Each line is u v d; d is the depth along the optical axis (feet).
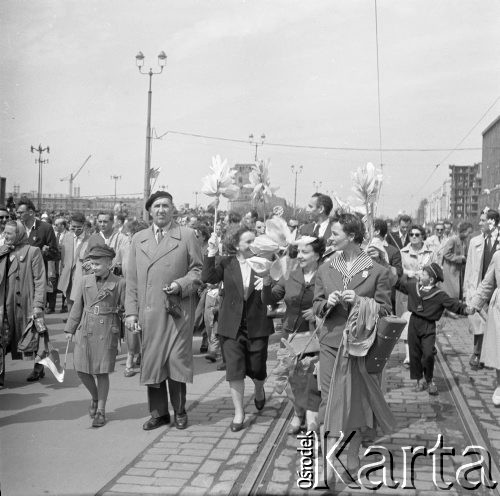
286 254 17.76
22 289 22.61
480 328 26.81
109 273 19.40
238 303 19.08
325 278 15.72
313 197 23.43
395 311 31.68
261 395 20.57
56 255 38.88
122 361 28.53
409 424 19.42
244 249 19.60
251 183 27.35
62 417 19.95
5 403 21.61
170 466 15.76
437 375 26.27
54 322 38.06
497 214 28.81
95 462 16.02
